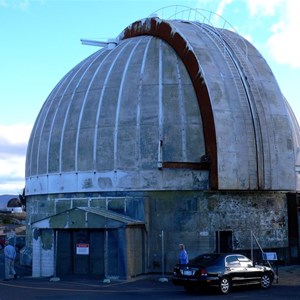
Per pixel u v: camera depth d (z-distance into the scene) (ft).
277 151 96.84
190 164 92.58
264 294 63.77
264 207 97.45
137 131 94.73
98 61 111.24
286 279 80.94
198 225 91.81
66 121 103.71
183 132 93.81
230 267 65.36
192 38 100.89
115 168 95.09
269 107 98.12
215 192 93.25
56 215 90.68
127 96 97.55
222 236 93.35
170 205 92.73
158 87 96.89
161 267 90.74
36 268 95.66
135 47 107.34
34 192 110.22
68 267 92.43
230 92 95.96
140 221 90.63
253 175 94.07
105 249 83.97
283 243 99.14
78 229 92.07
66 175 100.83
